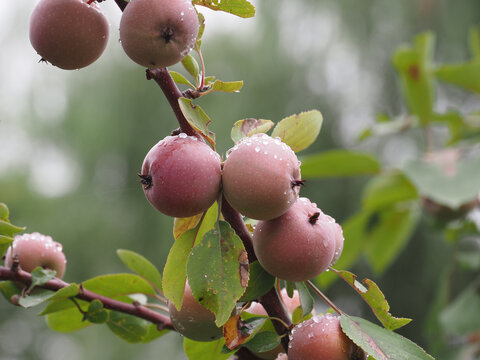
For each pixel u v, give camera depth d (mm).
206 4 787
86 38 776
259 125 800
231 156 759
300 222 767
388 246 1404
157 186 755
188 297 796
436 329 1358
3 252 818
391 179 1295
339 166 1300
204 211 780
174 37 756
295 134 806
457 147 1285
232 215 787
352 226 1371
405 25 1922
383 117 1438
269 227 768
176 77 790
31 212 1904
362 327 771
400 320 785
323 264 771
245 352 827
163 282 777
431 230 1332
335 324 777
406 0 1912
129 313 841
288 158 759
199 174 755
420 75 1343
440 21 1914
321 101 1909
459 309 1249
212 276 757
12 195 1906
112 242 1880
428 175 1158
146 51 755
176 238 798
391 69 1910
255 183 750
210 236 762
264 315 795
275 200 752
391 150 1866
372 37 1926
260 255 770
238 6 786
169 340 1844
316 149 1894
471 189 1114
